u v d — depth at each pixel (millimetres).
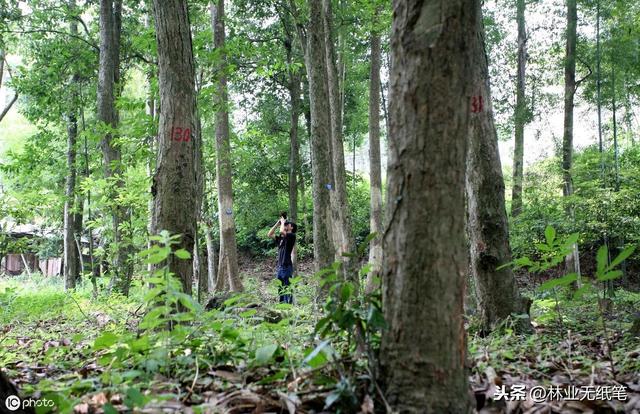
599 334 5500
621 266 17031
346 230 11445
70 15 16047
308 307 6059
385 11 12891
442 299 2146
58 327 7711
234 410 2469
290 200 19359
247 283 18594
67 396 2643
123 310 9367
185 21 5648
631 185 15492
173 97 5496
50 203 13742
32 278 22938
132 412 2389
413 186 2197
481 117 5414
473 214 5441
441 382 2117
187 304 2924
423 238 2166
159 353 3025
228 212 13742
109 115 13969
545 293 11125
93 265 13227
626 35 16312
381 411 2189
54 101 15977
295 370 2883
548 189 16875
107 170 13531
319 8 10266
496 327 5129
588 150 18312
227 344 3727
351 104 23766
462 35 2227
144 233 12930
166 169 5398
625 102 19844
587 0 17625
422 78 2209
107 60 14164
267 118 21781
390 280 2250
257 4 17297
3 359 4766
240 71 19031
